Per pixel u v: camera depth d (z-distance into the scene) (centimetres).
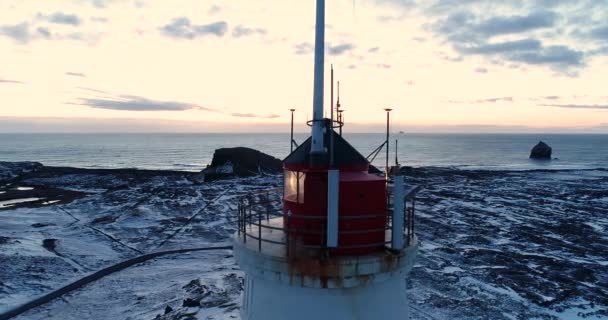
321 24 620
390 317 600
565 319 1719
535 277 2180
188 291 2014
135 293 2048
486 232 3105
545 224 3394
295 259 552
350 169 602
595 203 4400
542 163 11719
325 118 622
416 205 4097
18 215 3669
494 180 6438
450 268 2303
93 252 2684
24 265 2309
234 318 1622
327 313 568
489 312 1761
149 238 3011
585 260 2492
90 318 1789
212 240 2969
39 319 1786
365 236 580
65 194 5197
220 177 6394
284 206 637
